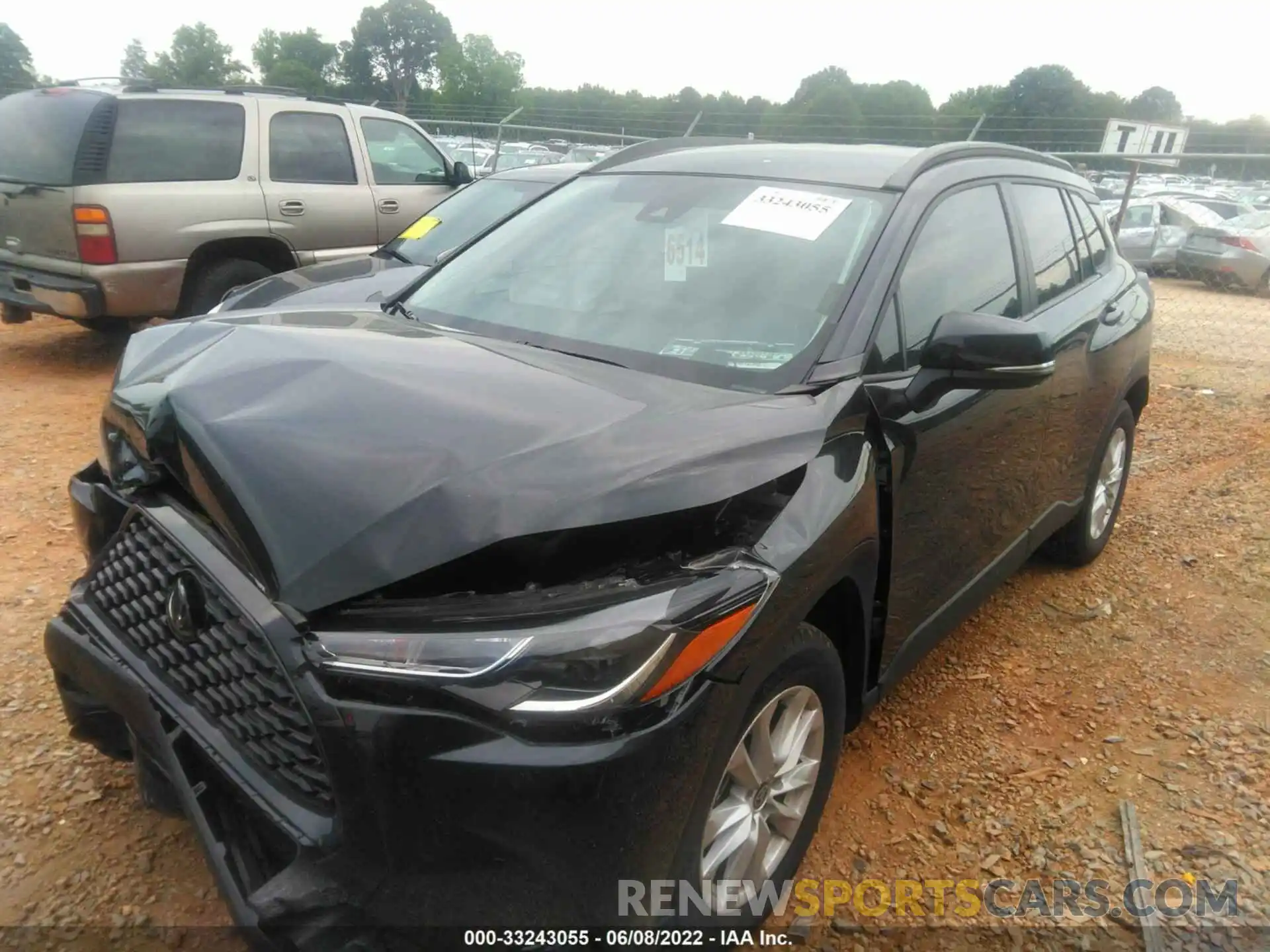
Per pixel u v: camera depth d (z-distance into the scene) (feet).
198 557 6.63
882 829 9.71
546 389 7.72
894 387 8.89
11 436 20.12
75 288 23.22
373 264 20.79
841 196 10.14
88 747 10.18
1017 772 10.66
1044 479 12.59
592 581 6.38
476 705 5.82
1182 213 53.62
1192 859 9.43
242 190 25.08
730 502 7.05
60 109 23.52
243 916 6.29
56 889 8.42
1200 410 26.22
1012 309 11.54
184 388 7.51
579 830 5.96
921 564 9.73
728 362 8.71
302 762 6.29
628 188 11.41
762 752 7.55
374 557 6.01
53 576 13.85
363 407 7.06
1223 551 16.66
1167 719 11.71
